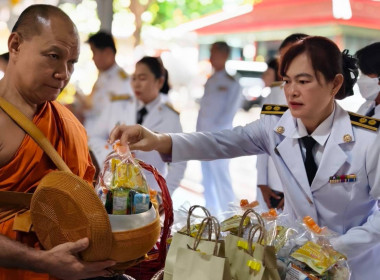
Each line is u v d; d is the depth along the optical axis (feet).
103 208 5.24
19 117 5.68
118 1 25.46
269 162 12.42
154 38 28.63
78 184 5.25
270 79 15.08
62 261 5.23
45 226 5.45
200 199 18.67
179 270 5.63
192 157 7.93
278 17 25.59
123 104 14.37
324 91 6.95
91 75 17.43
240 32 28.30
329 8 23.04
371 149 7.02
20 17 5.80
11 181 5.64
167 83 14.34
